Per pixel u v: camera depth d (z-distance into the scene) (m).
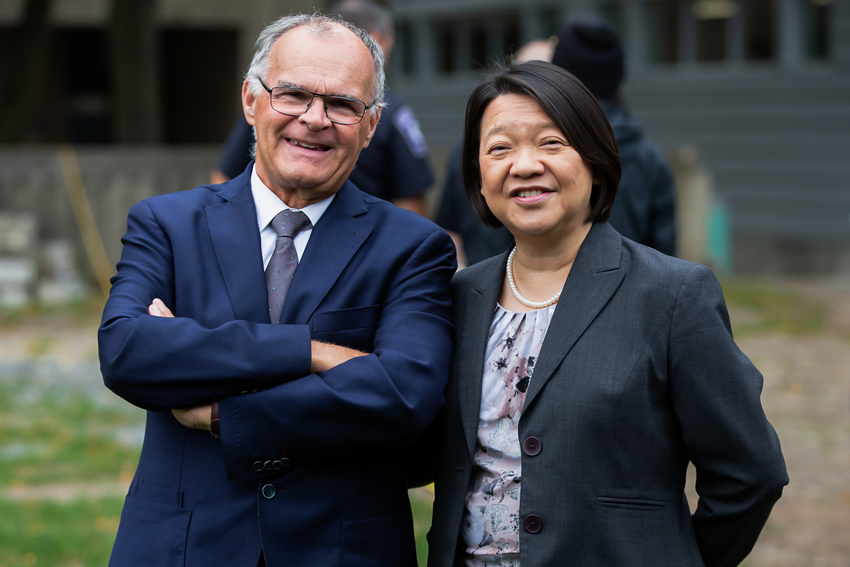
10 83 12.90
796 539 4.11
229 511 1.90
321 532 1.92
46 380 6.96
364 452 1.99
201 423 1.90
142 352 1.88
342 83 2.01
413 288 2.05
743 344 8.33
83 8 17.48
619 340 1.83
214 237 2.05
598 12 15.64
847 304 10.17
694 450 1.84
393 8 18.23
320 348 1.93
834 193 13.46
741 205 14.45
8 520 4.07
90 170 10.69
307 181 2.02
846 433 5.70
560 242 1.95
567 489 1.80
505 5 16.50
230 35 18.52
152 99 12.71
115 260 10.79
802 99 13.70
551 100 1.85
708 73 14.65
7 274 9.90
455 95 17.28
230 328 1.90
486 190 1.94
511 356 1.94
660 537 1.80
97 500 4.39
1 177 10.55
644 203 3.03
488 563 1.89
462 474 1.94
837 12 13.30
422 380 1.93
